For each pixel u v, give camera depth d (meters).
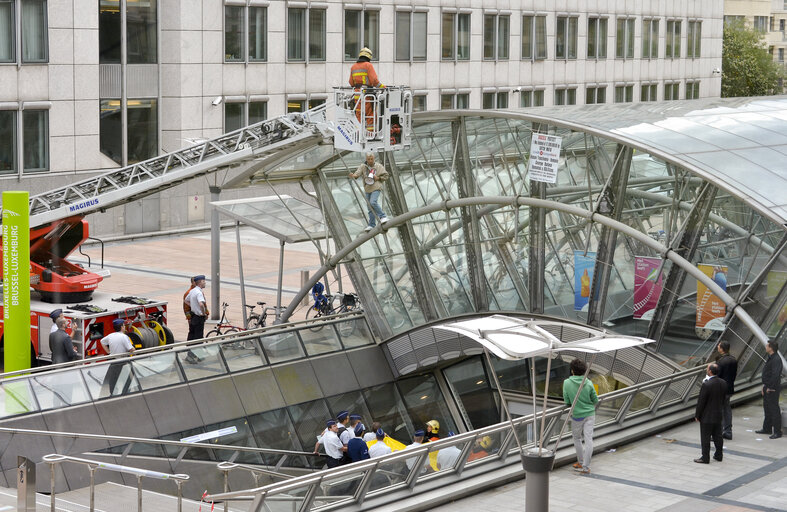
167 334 26.45
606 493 14.66
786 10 135.50
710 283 20.89
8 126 41.19
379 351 28.33
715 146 21.95
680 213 21.42
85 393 21.33
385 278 28.11
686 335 21.75
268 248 44.25
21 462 12.93
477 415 28.41
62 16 42.34
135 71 46.31
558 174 23.44
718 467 16.03
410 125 23.77
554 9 64.88
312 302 34.09
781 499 14.37
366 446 18.89
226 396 23.62
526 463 11.66
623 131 22.05
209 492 19.12
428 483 14.95
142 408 21.98
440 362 29.06
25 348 22.31
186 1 46.88
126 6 45.62
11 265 21.97
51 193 27.44
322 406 25.72
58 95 42.62
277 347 25.62
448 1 57.41
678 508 13.95
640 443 17.48
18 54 41.00
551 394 27.06
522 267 25.27
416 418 28.05
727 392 16.39
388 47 54.94
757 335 19.89
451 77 58.38
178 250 42.72
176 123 47.50
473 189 25.45
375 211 25.95
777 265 19.77
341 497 13.67
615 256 22.95
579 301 23.98
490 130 24.39
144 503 14.55
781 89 97.44
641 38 73.88
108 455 18.53
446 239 26.67
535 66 64.06
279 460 23.69
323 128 24.50
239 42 49.09
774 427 17.77
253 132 25.77
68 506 14.43
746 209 20.16
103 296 27.05
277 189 49.06
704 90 82.94
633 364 22.78
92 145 44.12
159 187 27.14
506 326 12.41
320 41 52.31
